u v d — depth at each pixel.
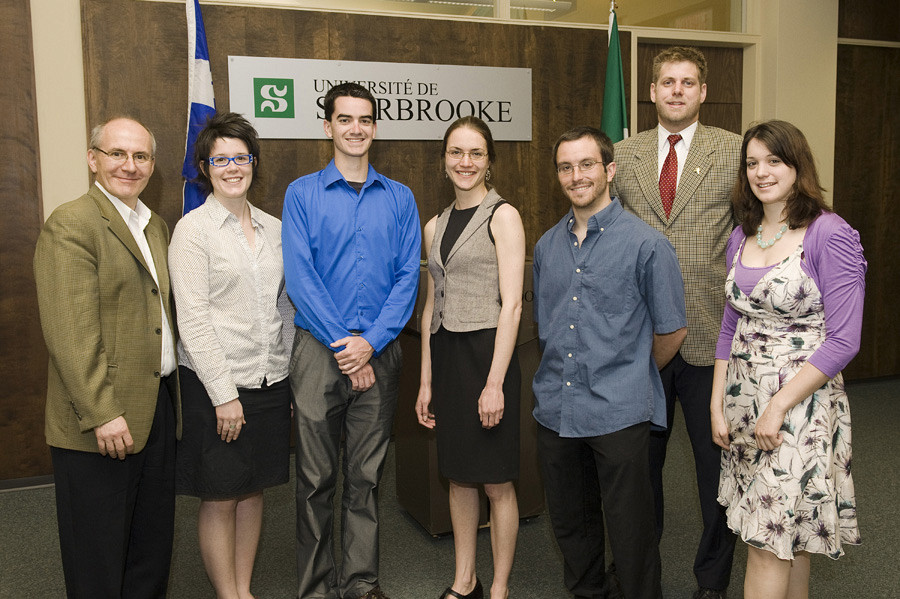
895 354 5.47
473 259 2.20
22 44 3.47
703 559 2.38
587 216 2.01
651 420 2.01
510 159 4.35
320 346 2.22
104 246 1.88
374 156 4.09
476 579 2.43
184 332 2.03
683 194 2.33
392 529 3.11
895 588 2.52
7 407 3.62
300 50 3.90
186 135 3.75
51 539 3.01
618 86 3.82
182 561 2.80
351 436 2.32
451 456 2.26
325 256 2.21
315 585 2.25
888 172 5.28
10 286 3.57
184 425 2.13
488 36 4.23
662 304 1.92
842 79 5.08
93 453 1.88
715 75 4.92
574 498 2.15
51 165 3.57
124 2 3.60
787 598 2.00
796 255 1.81
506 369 2.17
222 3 3.75
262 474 2.22
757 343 1.89
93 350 1.82
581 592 2.24
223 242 2.10
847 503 1.87
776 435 1.79
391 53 4.06
